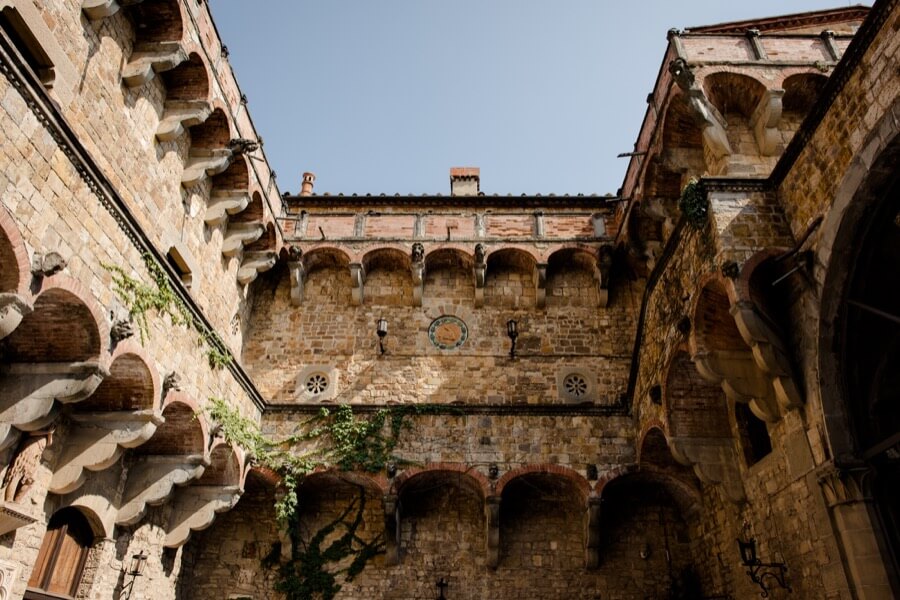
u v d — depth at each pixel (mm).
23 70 8641
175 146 15500
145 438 12172
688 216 13297
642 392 17297
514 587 17625
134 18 13688
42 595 11672
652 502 18938
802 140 11766
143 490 14000
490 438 18062
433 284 21656
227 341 18688
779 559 12742
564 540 18250
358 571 17750
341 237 21500
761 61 15273
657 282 16078
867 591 9641
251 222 18703
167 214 14898
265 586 17641
